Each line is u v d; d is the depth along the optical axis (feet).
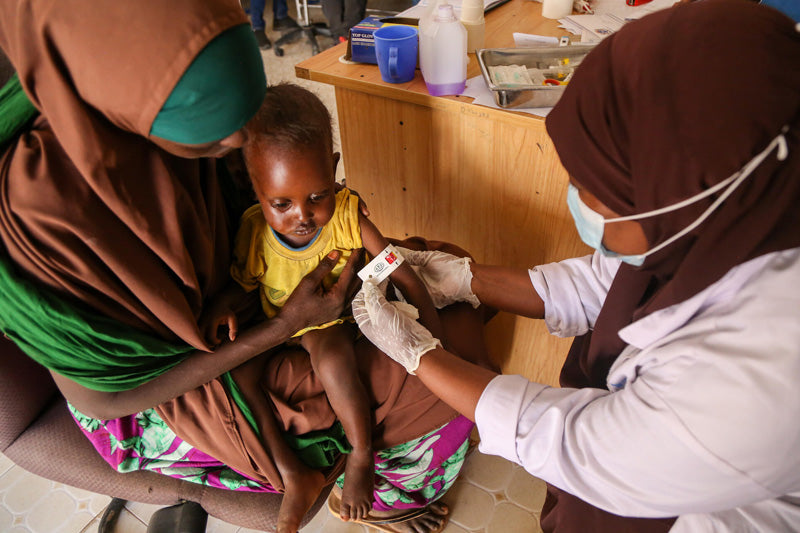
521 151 4.02
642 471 2.13
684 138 1.82
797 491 2.10
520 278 3.67
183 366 3.08
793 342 1.78
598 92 2.03
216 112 2.16
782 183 1.77
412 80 4.36
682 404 1.99
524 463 2.62
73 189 2.35
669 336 2.21
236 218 3.65
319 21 13.26
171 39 2.01
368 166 4.96
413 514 4.57
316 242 3.46
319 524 4.87
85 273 2.45
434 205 4.83
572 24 5.26
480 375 2.91
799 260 1.85
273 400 3.43
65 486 5.16
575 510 2.82
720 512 2.26
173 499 3.55
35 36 2.06
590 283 3.46
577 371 3.49
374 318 3.28
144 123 2.17
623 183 2.10
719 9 1.80
